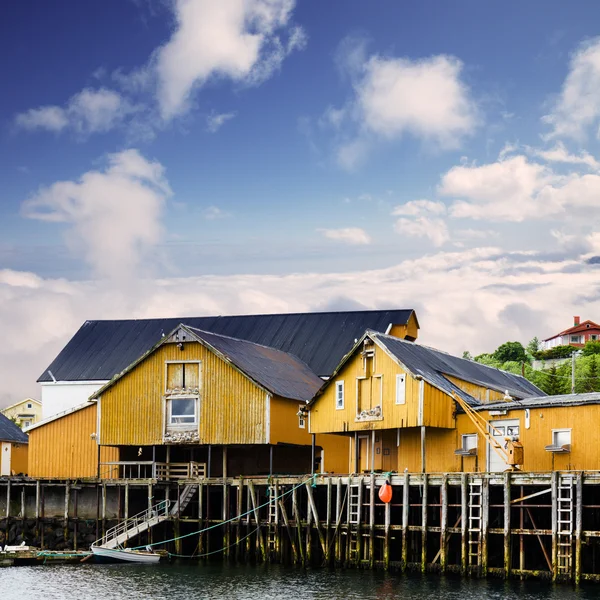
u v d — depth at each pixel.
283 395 60.72
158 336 84.81
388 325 79.56
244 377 60.41
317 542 54.59
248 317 84.94
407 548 48.97
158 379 62.41
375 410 55.75
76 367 83.50
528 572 44.72
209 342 61.88
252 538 56.34
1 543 61.44
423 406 53.12
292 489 53.28
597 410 47.59
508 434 51.06
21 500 63.22
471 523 45.72
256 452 65.38
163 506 61.00
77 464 66.81
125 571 51.03
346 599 41.16
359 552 49.44
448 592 41.69
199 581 47.06
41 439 67.94
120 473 65.50
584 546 45.34
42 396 83.25
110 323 88.00
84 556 55.12
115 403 63.25
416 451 55.62
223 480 56.41
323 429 58.72
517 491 47.62
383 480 49.28
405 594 41.62
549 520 47.62
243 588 44.66
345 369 58.19
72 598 42.94
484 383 61.25
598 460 47.25
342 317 81.81
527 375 118.81
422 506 47.69
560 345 141.75
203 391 61.25
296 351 78.94
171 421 61.62
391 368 55.47
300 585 45.09
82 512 62.59
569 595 40.19
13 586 46.19
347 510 51.19
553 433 49.06
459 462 53.28
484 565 44.84
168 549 58.69
